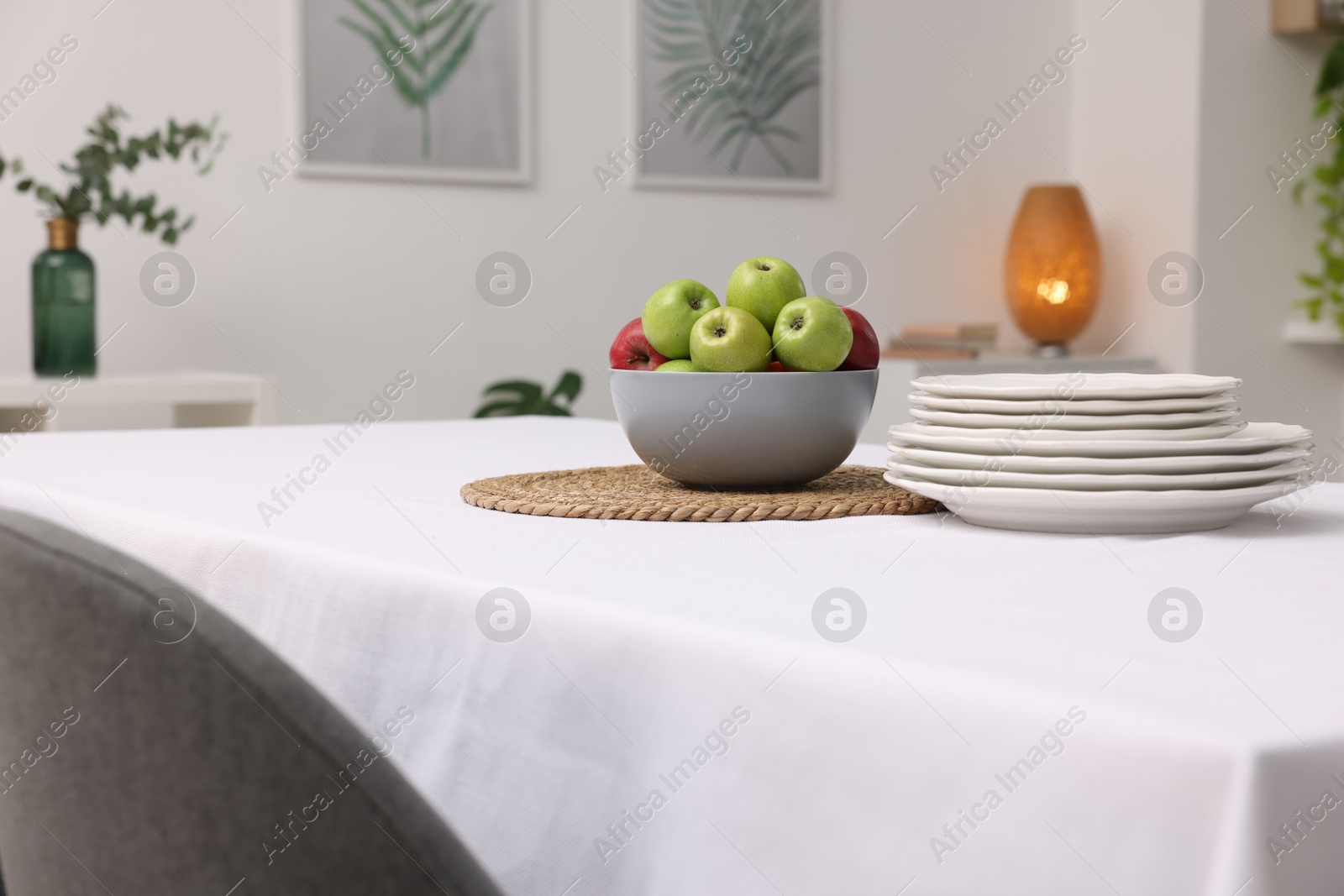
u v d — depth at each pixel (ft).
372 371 10.30
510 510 2.76
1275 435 2.64
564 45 10.85
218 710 1.27
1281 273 12.14
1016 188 13.01
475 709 1.92
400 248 10.33
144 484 3.20
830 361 2.95
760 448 2.94
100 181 8.50
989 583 1.94
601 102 11.04
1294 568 2.08
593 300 11.15
